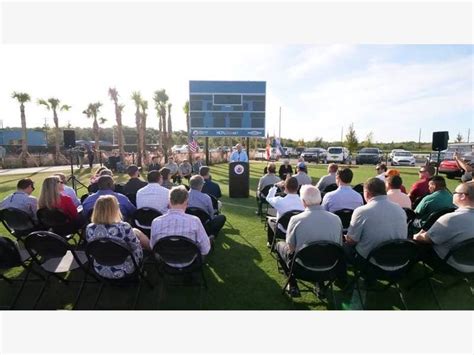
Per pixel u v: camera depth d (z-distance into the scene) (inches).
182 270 110.2
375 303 120.1
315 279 109.5
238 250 172.4
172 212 110.8
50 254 107.8
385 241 102.7
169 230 109.0
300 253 102.7
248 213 264.5
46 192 142.9
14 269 144.3
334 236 108.5
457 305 118.8
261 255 164.7
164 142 860.0
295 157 1237.7
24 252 133.7
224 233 205.3
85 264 118.3
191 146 679.7
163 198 157.2
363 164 887.1
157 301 119.3
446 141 314.7
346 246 125.0
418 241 120.9
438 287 131.6
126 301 119.0
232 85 544.7
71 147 419.2
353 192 153.6
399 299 122.8
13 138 1438.2
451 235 106.7
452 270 109.3
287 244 116.3
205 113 550.6
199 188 157.9
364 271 110.9
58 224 144.9
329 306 116.4
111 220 101.5
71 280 131.4
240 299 120.6
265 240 190.5
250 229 215.3
